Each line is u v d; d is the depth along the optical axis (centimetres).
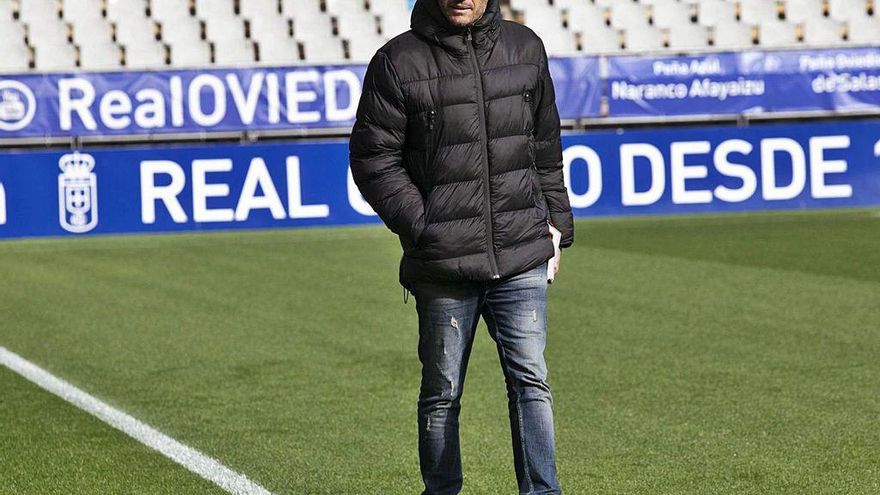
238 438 698
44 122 1817
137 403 795
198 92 1833
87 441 698
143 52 2328
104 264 1541
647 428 699
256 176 1814
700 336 986
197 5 2320
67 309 1199
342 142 1827
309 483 605
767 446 654
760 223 1802
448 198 483
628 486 586
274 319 1115
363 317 1116
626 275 1336
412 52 479
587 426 707
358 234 1791
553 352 934
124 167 1800
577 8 2361
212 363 922
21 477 625
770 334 988
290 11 2334
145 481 613
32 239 1836
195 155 1805
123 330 1076
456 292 495
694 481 591
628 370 863
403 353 948
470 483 599
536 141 510
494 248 488
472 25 474
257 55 2353
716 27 2366
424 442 510
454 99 477
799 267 1369
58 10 2330
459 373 505
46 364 933
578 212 1855
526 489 500
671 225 1809
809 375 834
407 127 485
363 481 607
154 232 1805
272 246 1680
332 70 1850
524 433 498
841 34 2361
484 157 483
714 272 1345
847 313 1076
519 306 497
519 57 487
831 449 645
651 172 1861
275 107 1844
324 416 748
